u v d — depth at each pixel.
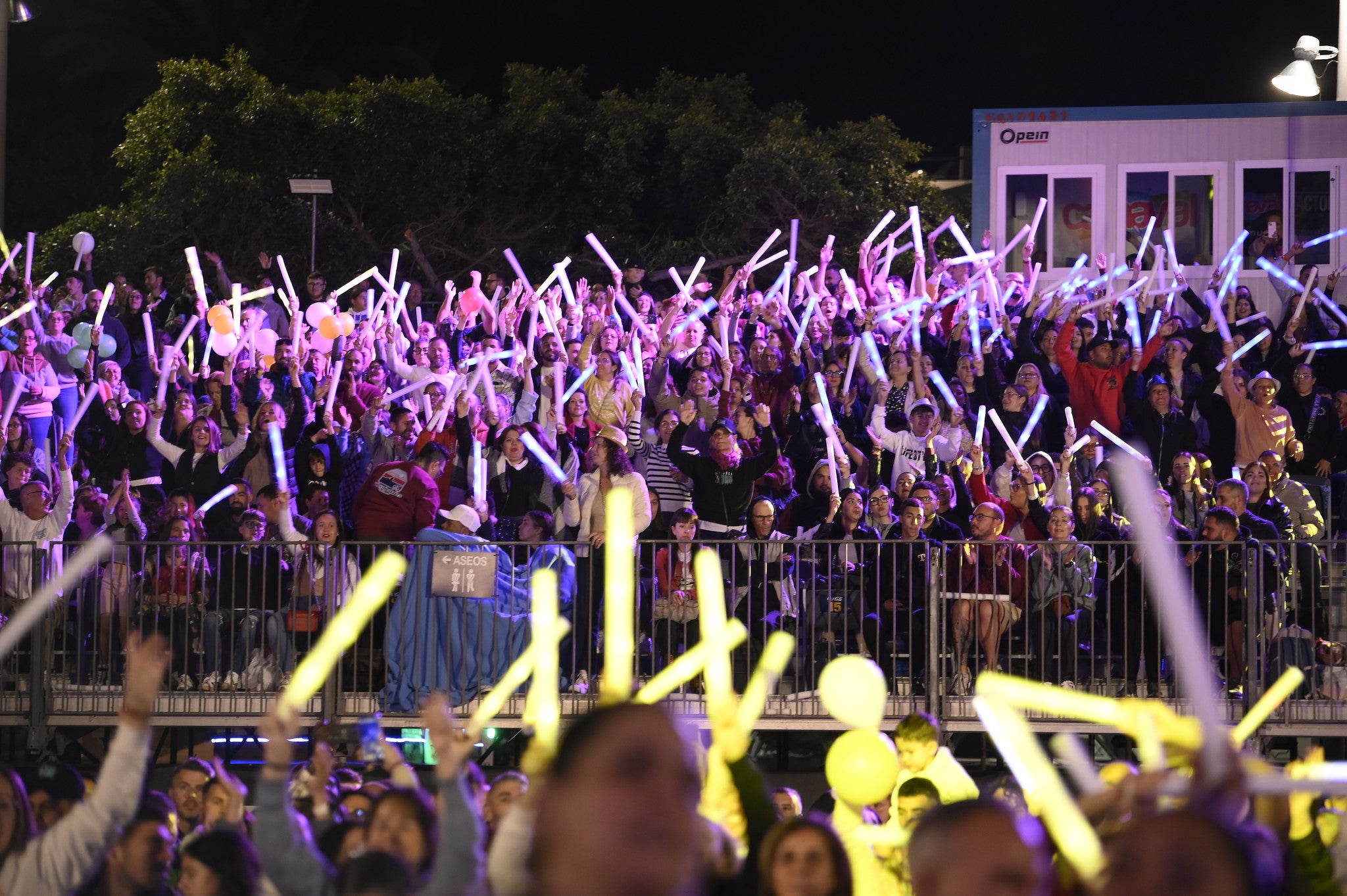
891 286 17.98
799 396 14.68
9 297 17.39
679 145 30.55
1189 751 3.22
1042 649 10.86
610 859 1.74
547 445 13.21
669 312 16.16
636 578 11.17
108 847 4.65
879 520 12.30
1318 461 15.42
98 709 11.13
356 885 4.07
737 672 11.42
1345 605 12.12
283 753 4.64
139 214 28.47
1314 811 4.65
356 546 11.34
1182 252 21.62
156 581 11.16
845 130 30.03
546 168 30.55
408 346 16.78
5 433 14.30
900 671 11.77
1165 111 21.67
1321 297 17.94
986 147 22.09
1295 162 21.38
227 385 15.18
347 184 29.39
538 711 3.62
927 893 2.91
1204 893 2.12
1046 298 16.67
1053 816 2.88
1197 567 11.32
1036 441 14.98
